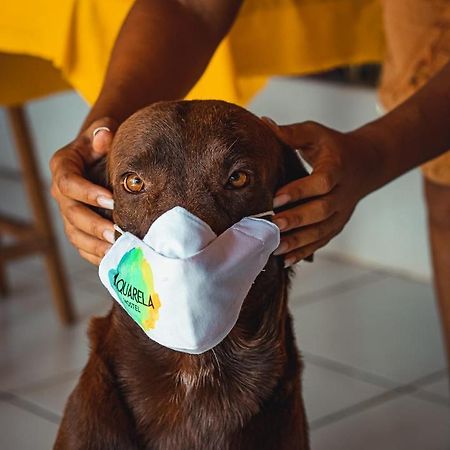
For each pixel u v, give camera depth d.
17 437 1.92
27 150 2.42
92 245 1.03
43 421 1.98
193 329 0.89
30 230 2.46
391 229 2.74
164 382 1.06
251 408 1.06
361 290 2.63
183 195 0.94
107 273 0.95
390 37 1.57
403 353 2.25
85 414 1.07
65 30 1.56
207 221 0.92
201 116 0.97
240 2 1.37
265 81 1.80
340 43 1.76
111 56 1.28
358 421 1.94
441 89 1.22
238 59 1.66
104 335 1.11
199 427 1.05
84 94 1.60
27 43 1.62
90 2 1.54
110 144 1.05
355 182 1.08
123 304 0.95
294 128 1.06
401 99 1.57
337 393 2.06
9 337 2.42
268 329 1.05
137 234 0.96
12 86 1.76
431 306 2.52
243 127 0.97
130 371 1.07
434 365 2.18
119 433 1.05
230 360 1.05
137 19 1.28
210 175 0.95
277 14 1.68
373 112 2.71
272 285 1.03
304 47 1.72
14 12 1.62
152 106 1.00
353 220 2.82
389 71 1.61
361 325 2.40
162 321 0.91
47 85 1.80
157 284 0.90
